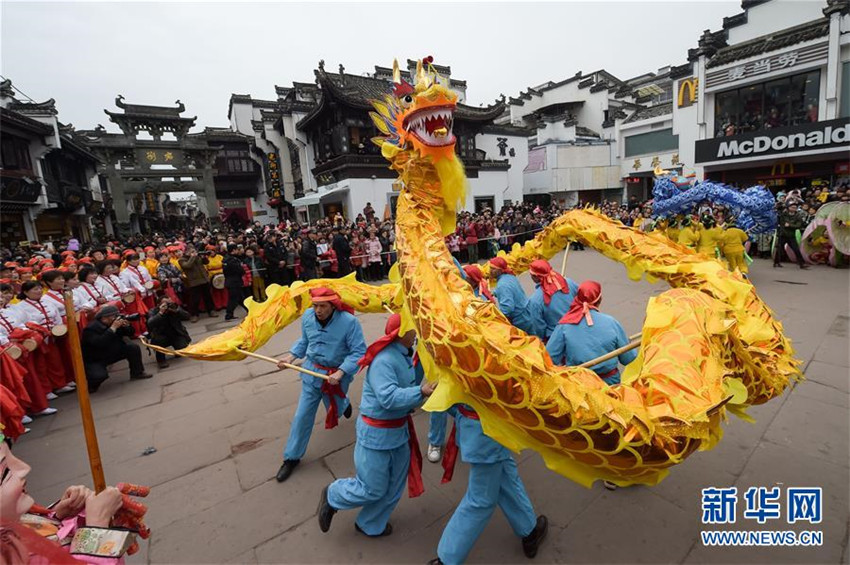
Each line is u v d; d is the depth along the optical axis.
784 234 10.55
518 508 2.47
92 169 21.64
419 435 4.11
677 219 9.69
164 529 2.99
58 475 3.75
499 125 24.52
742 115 18.36
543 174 27.38
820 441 3.50
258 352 6.76
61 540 1.58
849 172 16.09
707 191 8.78
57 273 5.64
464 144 21.81
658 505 2.94
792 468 3.21
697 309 2.08
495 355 1.67
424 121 2.37
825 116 16.03
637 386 1.80
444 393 1.91
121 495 1.67
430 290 2.05
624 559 2.52
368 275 12.13
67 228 19.22
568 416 1.58
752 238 10.80
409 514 3.02
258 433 4.25
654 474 1.68
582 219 4.18
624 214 17.64
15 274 6.91
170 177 21.52
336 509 2.71
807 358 5.08
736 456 3.40
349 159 17.88
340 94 17.08
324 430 4.23
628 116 26.69
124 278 7.61
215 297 9.56
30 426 4.70
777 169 17.89
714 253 9.01
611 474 1.71
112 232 24.98
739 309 2.66
